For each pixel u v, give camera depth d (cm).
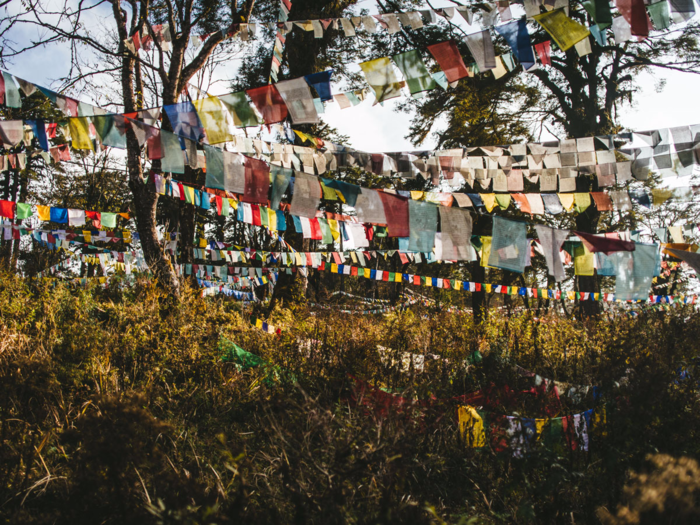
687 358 560
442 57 394
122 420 252
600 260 572
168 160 385
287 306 1088
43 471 305
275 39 741
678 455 283
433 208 449
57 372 434
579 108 1888
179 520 202
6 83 360
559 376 560
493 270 3027
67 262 1341
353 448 250
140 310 635
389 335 749
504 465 317
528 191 1268
